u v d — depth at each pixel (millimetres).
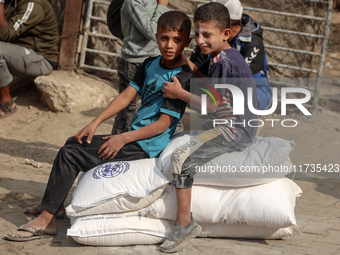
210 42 3262
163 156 3320
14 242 3316
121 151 3398
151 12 4824
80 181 3436
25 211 3863
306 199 4488
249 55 4051
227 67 3268
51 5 7656
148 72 3496
